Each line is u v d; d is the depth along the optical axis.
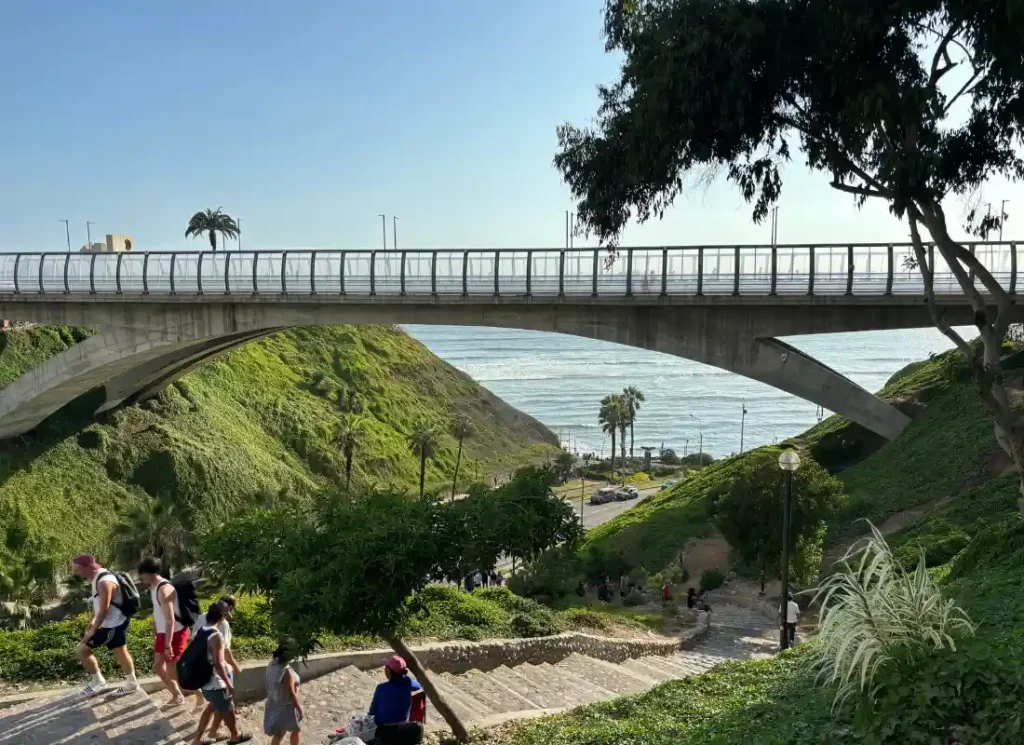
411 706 8.17
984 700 5.16
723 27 11.09
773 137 12.88
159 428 49.72
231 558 8.04
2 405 36.78
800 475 23.81
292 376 78.31
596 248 26.44
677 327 26.75
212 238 86.19
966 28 11.26
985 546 12.00
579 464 94.81
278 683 7.71
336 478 65.62
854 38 11.08
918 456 30.94
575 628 17.28
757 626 22.52
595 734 7.95
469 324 29.19
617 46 13.06
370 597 7.17
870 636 6.06
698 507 36.81
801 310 25.44
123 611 8.97
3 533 38.56
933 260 20.33
